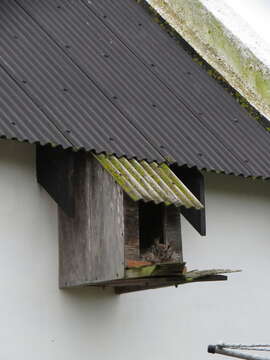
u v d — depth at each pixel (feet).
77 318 58.75
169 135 61.46
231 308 64.75
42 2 65.62
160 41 70.08
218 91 69.31
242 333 64.90
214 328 63.87
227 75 73.00
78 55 63.21
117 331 60.18
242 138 65.77
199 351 63.05
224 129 65.62
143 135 60.08
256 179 66.69
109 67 64.08
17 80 58.34
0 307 55.98
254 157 64.59
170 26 71.97
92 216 56.85
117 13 69.82
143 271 54.85
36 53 61.21
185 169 61.41
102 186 56.44
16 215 57.21
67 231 58.03
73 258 57.62
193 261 63.36
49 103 58.03
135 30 69.46
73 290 58.80
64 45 63.26
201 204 57.62
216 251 64.49
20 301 56.75
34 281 57.36
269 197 67.77
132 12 71.00
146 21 71.15
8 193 57.11
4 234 56.70
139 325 61.11
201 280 57.57
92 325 59.26
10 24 62.18
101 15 68.44
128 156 57.52
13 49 60.44
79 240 57.36
